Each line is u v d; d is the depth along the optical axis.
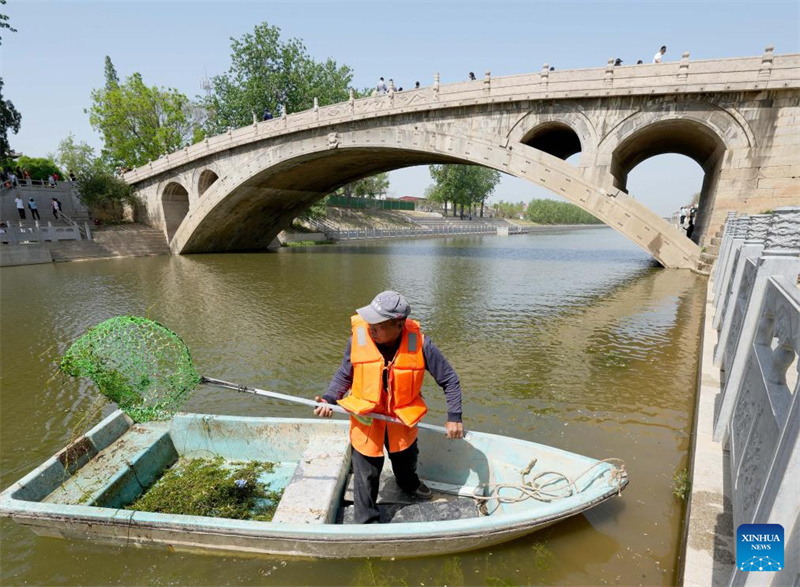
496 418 5.45
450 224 60.38
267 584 2.85
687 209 26.66
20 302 12.73
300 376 7.07
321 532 2.77
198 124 40.94
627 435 4.91
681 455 4.42
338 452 3.72
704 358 5.64
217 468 4.16
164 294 13.90
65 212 29.25
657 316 10.34
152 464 4.07
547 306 11.77
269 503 3.68
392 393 2.95
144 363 3.61
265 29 34.56
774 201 14.67
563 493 3.25
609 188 16.73
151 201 29.17
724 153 15.19
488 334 9.19
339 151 22.39
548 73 16.72
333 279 17.08
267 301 12.77
